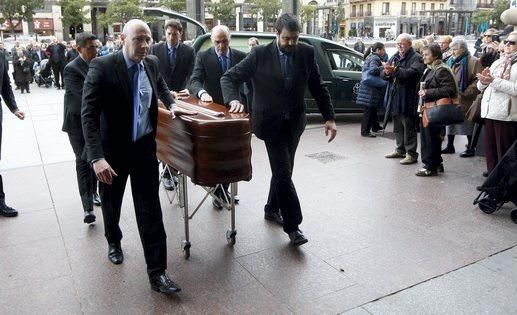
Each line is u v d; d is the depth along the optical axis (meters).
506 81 4.38
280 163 3.59
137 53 2.83
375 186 5.20
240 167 3.20
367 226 4.11
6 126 8.70
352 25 57.41
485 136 4.90
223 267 3.41
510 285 3.17
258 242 3.80
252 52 3.58
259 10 34.69
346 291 3.09
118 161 3.08
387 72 5.92
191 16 11.79
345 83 8.70
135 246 3.75
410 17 51.00
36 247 3.75
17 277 3.30
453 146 6.75
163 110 3.56
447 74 5.19
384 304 2.95
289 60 3.51
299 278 3.25
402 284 3.18
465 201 4.73
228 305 2.95
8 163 6.16
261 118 3.57
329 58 8.75
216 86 4.67
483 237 3.89
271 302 2.97
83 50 3.93
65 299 3.03
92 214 4.12
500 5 30.77
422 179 5.45
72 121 4.02
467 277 3.26
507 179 4.20
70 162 6.20
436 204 4.65
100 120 3.00
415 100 5.89
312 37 8.70
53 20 42.84
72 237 3.92
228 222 4.20
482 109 4.78
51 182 5.36
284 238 3.88
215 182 3.14
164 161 3.65
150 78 3.06
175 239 3.86
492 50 6.60
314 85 3.73
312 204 4.64
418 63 5.85
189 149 3.18
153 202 3.09
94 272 3.36
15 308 2.94
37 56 18.02
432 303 2.96
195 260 3.52
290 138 3.68
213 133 3.05
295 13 9.30
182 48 5.00
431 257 3.55
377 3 52.81
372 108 7.65
